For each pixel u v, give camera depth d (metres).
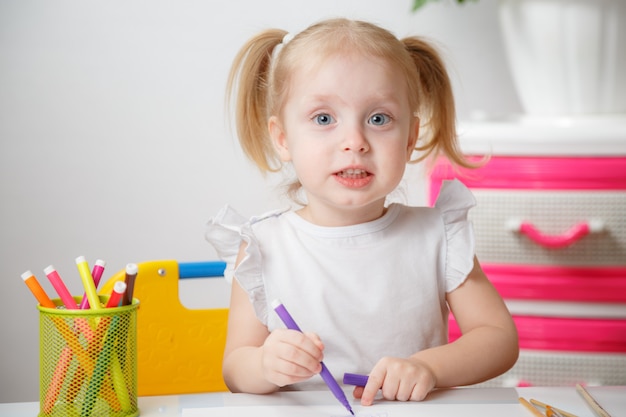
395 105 1.09
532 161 1.79
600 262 1.80
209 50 2.33
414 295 1.18
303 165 1.09
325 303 1.16
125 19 2.31
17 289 2.34
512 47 1.96
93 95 2.32
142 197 2.36
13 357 2.35
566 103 1.93
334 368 1.15
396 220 1.21
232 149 2.35
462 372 1.06
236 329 1.19
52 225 2.34
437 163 1.81
